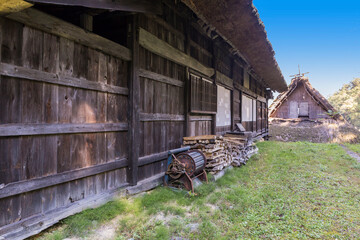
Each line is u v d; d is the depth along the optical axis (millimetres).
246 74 10055
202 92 5668
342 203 3512
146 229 2582
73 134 2705
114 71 3277
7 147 2066
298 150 8625
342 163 6422
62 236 2291
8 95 2064
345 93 41812
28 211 2250
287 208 3305
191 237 2475
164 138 4406
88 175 2861
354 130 16281
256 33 4641
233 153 5871
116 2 2588
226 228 2732
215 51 6602
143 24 3744
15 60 2104
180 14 4770
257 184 4500
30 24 2182
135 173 3549
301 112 20203
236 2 3451
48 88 2416
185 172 3770
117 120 3348
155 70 4094
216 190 3973
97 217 2668
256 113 12117
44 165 2383
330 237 2520
